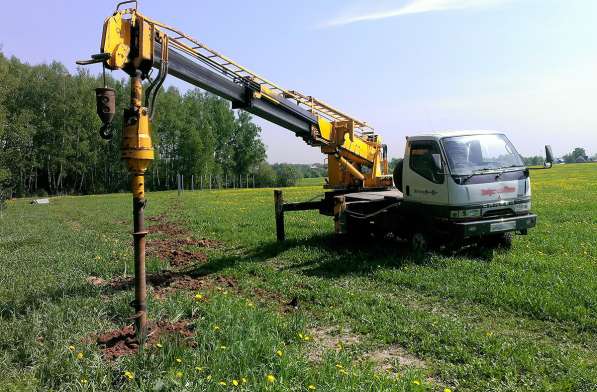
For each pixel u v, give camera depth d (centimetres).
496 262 898
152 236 1495
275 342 502
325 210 1296
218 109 9419
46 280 793
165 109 8181
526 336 572
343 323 630
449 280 795
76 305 629
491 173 938
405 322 614
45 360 445
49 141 6662
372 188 1320
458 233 903
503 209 945
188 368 434
